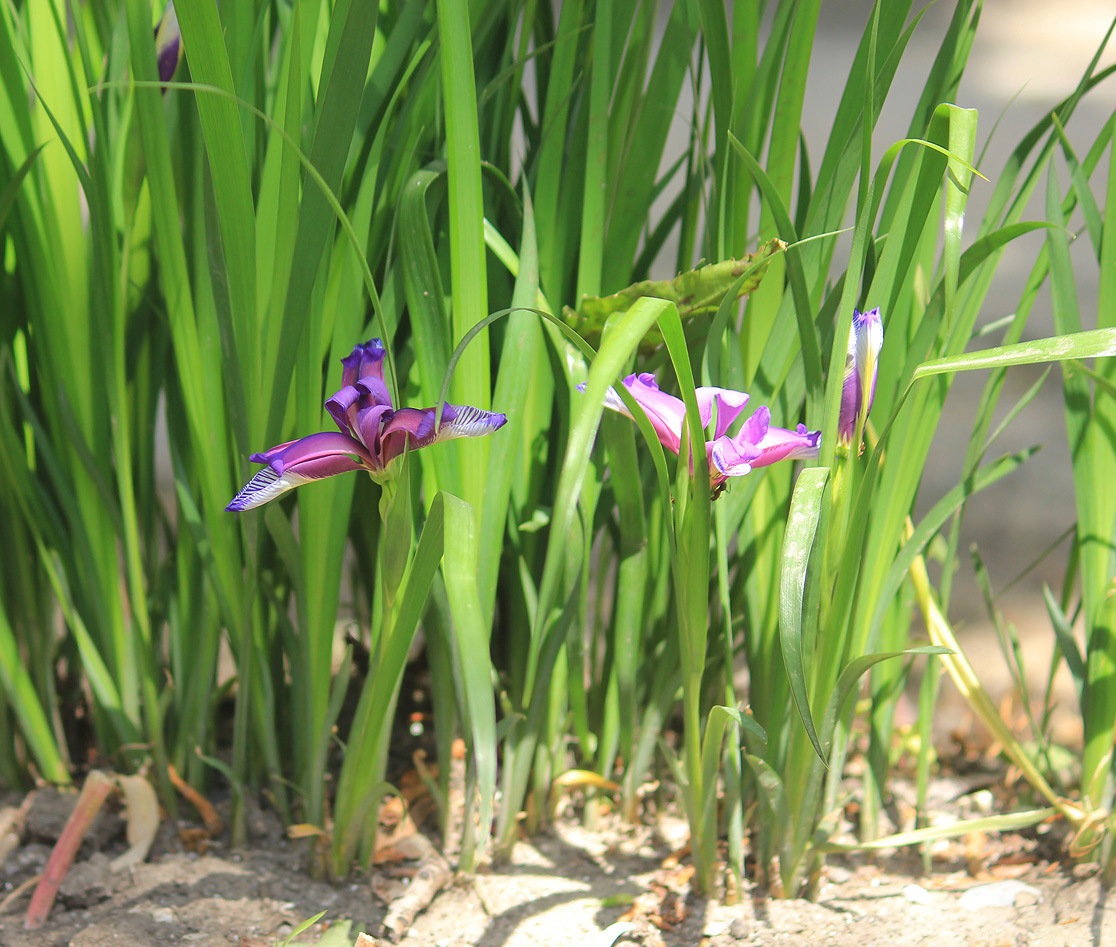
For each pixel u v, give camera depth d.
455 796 1.52
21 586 1.51
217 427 1.46
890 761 1.56
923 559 1.51
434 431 1.38
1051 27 7.12
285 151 1.41
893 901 1.47
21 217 1.46
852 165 1.43
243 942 1.44
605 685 1.52
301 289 1.42
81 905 1.46
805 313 1.42
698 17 1.46
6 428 1.48
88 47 1.47
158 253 1.45
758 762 1.44
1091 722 1.48
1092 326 3.07
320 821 1.48
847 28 7.01
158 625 1.52
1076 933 1.45
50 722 1.53
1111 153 1.45
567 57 1.45
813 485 1.38
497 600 1.54
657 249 1.51
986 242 1.41
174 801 1.50
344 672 1.47
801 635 1.40
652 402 1.41
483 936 1.45
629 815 1.51
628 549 1.47
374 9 1.39
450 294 1.48
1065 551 2.16
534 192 1.48
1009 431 2.73
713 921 1.46
